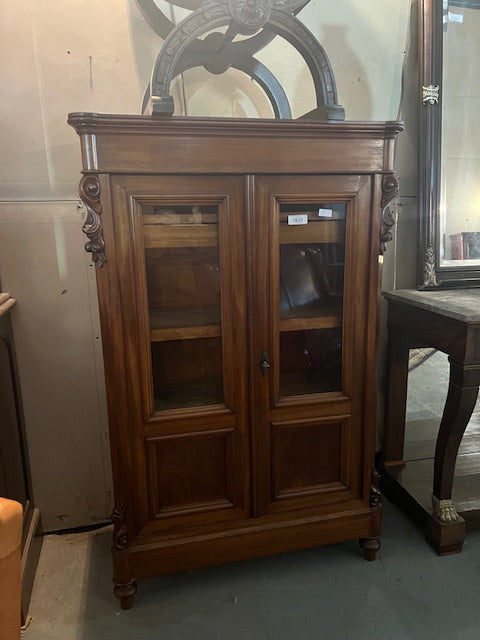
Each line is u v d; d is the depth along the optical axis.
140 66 1.62
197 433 1.42
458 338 1.48
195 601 1.48
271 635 1.35
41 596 1.52
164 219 1.30
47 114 1.58
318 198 1.36
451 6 1.79
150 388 1.37
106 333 1.30
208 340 1.43
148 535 1.44
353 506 1.59
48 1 1.52
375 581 1.55
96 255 1.25
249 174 1.29
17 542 0.80
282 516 1.54
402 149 1.91
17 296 1.65
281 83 1.76
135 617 1.43
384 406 2.04
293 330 1.47
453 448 1.58
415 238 1.98
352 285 1.45
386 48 1.83
